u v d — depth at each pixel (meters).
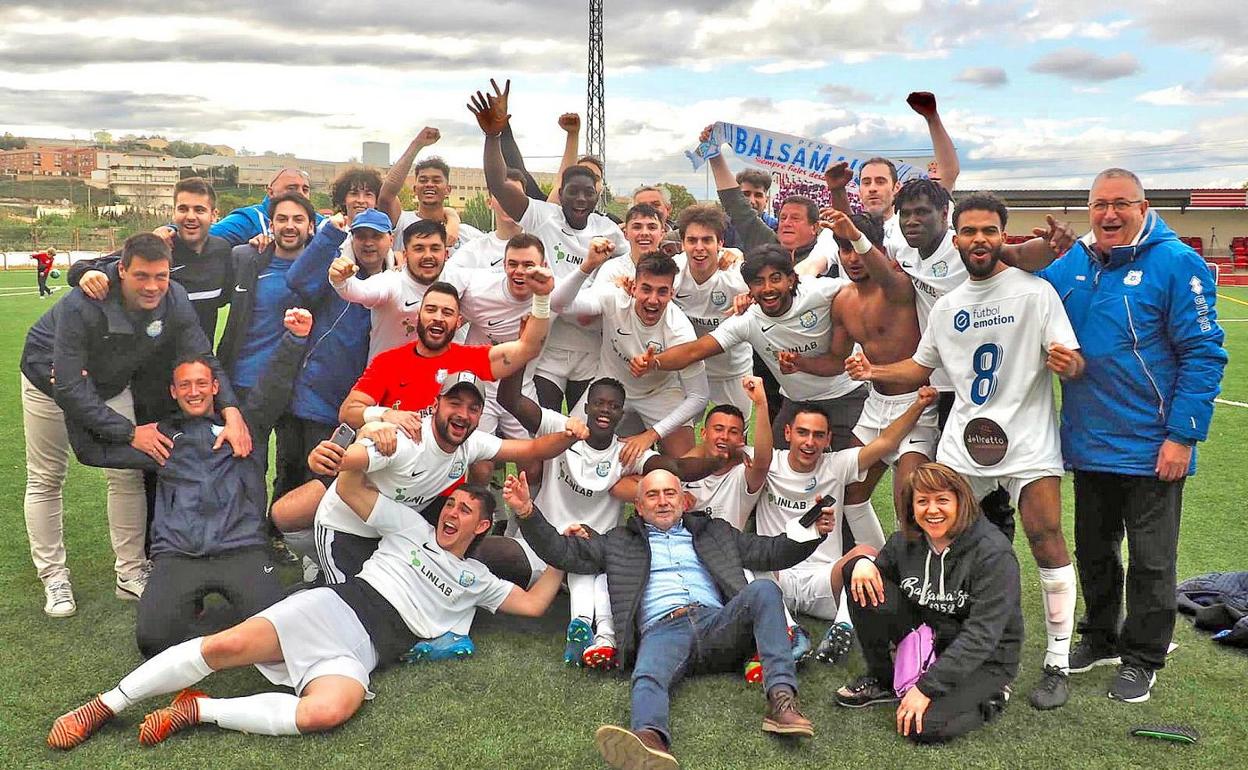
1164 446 3.78
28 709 3.78
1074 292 3.95
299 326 4.59
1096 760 3.47
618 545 4.36
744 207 7.23
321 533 4.30
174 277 5.27
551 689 3.98
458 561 4.23
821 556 4.84
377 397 4.74
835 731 3.68
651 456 5.04
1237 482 7.11
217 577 4.28
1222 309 22.55
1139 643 3.96
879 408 4.98
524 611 4.43
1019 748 3.55
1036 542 3.99
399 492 4.23
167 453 4.45
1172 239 3.78
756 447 4.73
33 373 4.59
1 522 6.06
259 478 4.64
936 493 3.71
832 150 9.16
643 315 5.34
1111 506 4.04
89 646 4.36
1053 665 3.95
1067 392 4.05
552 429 5.19
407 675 4.08
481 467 4.94
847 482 4.82
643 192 7.70
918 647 3.79
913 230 4.72
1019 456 3.99
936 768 3.41
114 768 3.36
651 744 3.38
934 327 4.25
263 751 3.47
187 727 3.60
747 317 5.30
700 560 4.35
